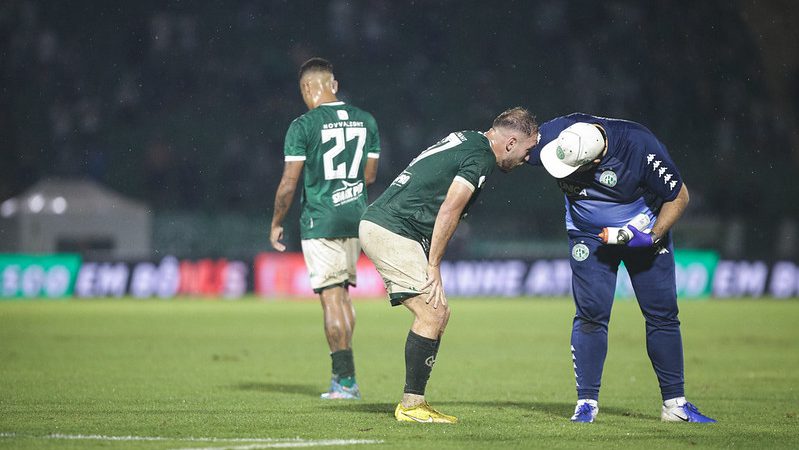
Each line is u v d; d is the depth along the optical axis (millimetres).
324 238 27500
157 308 81688
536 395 28281
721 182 121562
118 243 101938
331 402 25453
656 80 130375
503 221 114375
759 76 127188
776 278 103812
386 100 128500
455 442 18094
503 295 102562
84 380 31062
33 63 125438
